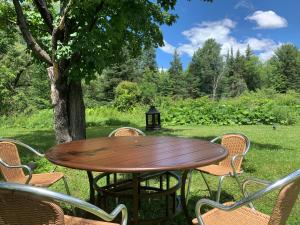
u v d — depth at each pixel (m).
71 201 1.85
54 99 6.99
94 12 6.51
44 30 8.02
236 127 13.28
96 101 30.36
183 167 2.44
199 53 60.06
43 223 1.83
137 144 3.45
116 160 2.67
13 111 17.72
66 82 7.05
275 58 55.53
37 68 18.30
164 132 11.66
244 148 3.83
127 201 4.11
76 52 6.43
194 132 11.59
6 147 3.55
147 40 8.51
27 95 20.12
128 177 5.21
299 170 1.97
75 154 2.95
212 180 5.04
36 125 14.77
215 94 57.06
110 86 32.19
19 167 3.25
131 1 6.40
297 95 26.30
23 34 6.70
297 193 2.11
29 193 1.75
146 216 3.67
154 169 2.39
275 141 9.28
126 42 8.04
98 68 6.59
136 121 15.91
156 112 12.37
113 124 15.02
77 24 6.84
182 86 52.16
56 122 7.04
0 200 1.84
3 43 16.25
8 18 8.02
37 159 6.35
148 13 7.12
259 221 2.39
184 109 15.49
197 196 4.36
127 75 33.16
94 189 3.49
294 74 51.31
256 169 5.90
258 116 14.54
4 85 17.53
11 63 18.41
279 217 2.03
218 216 2.46
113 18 6.49
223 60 60.72
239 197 4.38
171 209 3.67
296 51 52.59
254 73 58.78
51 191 1.78
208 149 3.10
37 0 7.05
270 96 24.53
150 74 40.81
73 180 5.12
